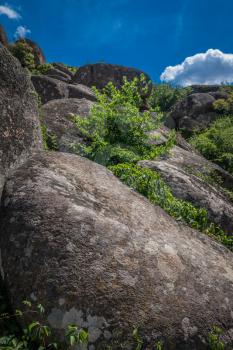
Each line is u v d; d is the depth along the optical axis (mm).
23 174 3770
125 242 3391
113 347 2682
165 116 19984
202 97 20062
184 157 8953
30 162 4086
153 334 2795
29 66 19438
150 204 4637
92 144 6977
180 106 20172
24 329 2715
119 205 4055
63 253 3012
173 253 3637
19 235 3139
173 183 5980
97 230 3336
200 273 3574
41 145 5258
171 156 8602
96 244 3195
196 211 5426
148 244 3557
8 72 4832
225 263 4105
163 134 10305
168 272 3334
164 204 5191
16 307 2883
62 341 2697
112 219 3646
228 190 8828
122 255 3229
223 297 3400
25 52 19625
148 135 7621
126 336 2727
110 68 15344
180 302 3102
